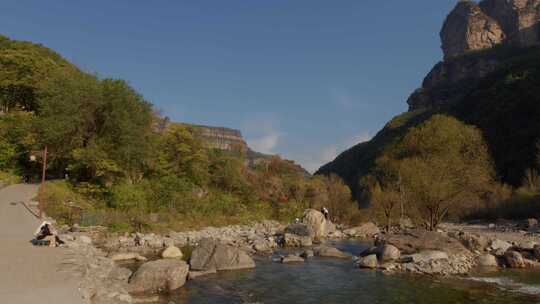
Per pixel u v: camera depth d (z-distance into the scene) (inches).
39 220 1215.6
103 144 1850.4
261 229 1875.0
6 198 1496.1
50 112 1838.1
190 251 1142.3
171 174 2148.1
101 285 590.2
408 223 2060.8
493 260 973.2
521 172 3577.8
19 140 2054.6
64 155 1888.5
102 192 1754.4
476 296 683.4
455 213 1642.5
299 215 2470.5
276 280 815.1
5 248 800.3
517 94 4466.0
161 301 613.6
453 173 1497.3
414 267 927.7
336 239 1704.0
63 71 2183.8
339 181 3161.9
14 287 518.0
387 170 2155.5
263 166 3218.5
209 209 1941.4
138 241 1232.2
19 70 2684.5
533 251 1040.8
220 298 660.7
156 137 2300.7
